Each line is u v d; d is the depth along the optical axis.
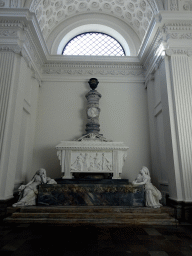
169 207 5.34
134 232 4.05
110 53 9.69
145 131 8.21
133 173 7.80
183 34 6.30
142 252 3.08
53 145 8.02
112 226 4.44
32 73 7.68
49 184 5.50
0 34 6.13
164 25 6.33
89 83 8.26
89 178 6.59
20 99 6.14
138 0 7.95
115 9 9.23
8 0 6.36
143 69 8.82
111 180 6.13
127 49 9.37
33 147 7.95
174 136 5.68
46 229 4.19
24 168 7.07
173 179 5.51
